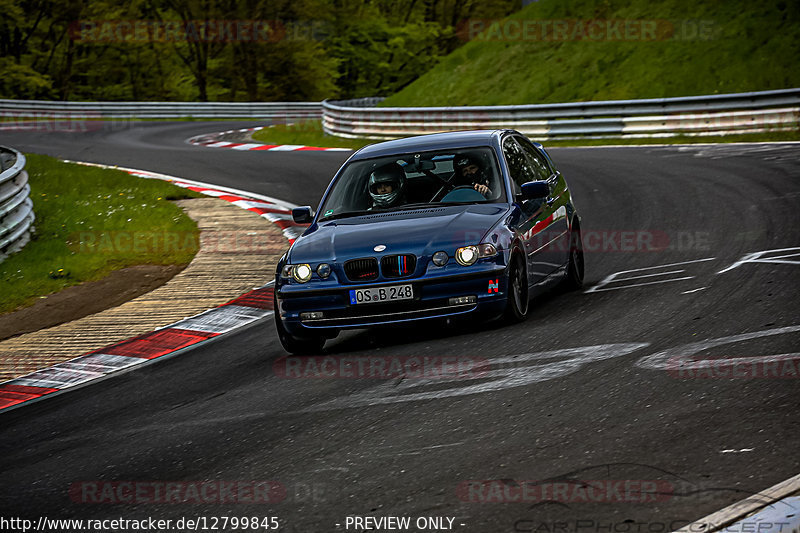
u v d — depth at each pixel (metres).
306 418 9.73
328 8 115.25
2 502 8.30
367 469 7.91
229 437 9.43
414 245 12.38
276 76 114.81
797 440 7.38
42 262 22.47
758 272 14.75
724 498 6.48
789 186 24.48
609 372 9.99
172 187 33.88
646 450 7.58
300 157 43.38
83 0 102.56
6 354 15.32
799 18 51.25
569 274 15.42
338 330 12.56
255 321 15.88
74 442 10.12
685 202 24.02
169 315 16.95
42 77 99.38
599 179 30.03
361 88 118.81
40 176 35.59
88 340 15.72
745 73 49.16
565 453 7.72
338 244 12.76
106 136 60.25
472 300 12.27
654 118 41.44
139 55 108.00
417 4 132.38
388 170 14.23
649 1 57.56
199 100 113.31
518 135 15.84
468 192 13.83
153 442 9.64
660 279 15.39
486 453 7.94
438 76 63.66
